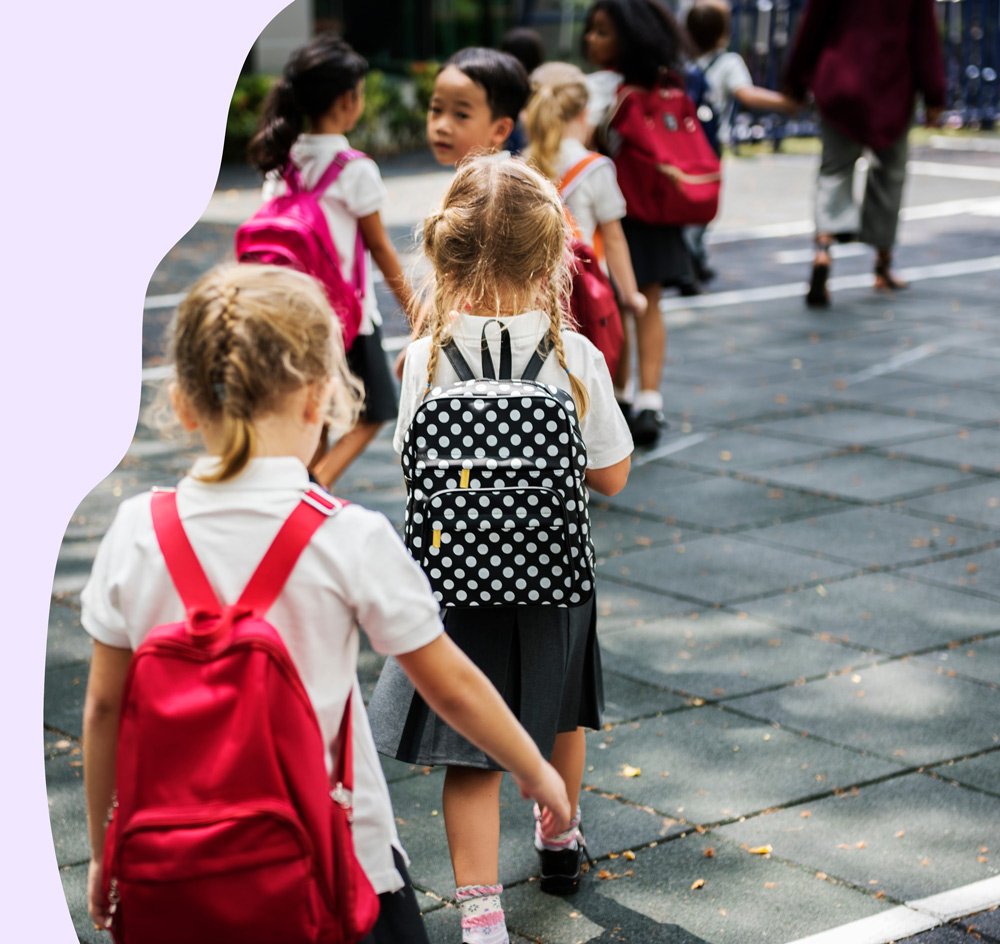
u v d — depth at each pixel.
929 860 3.39
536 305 2.91
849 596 5.13
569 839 3.24
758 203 15.12
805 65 10.18
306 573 2.04
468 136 5.14
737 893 3.27
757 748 3.99
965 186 15.91
